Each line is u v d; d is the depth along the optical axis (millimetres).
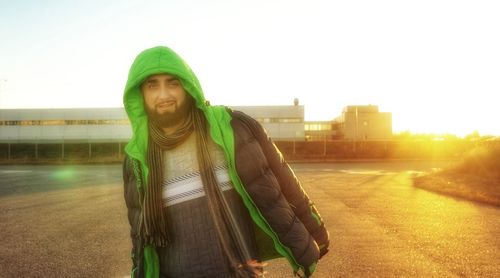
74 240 6695
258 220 1755
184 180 1731
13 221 8453
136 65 1707
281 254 1799
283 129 62562
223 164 1745
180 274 1724
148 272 1748
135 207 1843
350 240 6586
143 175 1768
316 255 1844
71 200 11844
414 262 5316
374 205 10477
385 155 48656
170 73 1684
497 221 8266
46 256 5691
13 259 5539
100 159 41156
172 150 1762
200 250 1704
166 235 1709
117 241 6613
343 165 33312
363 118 76188
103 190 14617
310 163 37531
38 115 62938
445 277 4715
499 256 5594
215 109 1792
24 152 52625
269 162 1848
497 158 18359
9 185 16656
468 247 6102
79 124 62406
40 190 14664
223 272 1690
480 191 13102
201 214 1713
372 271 4953
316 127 81625
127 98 1771
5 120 63281
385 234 7035
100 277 4793
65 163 38406
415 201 11273
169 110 1719
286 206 1778
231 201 1736
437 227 7648
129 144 1771
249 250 1736
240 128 1783
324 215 8953
